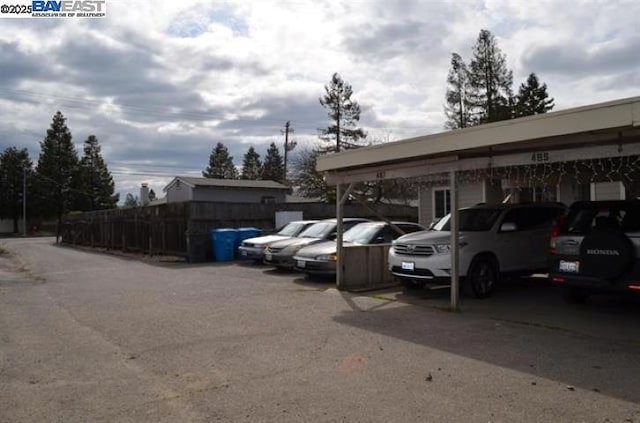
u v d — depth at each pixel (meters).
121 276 14.87
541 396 4.79
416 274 10.23
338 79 46.53
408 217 27.16
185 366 5.86
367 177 10.87
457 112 42.41
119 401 4.81
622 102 6.14
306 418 4.35
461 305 9.50
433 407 4.55
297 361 5.99
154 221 22.47
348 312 8.91
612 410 4.44
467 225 10.88
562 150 7.64
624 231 7.88
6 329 7.89
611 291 7.99
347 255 11.79
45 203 66.88
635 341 6.75
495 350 6.40
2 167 66.38
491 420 4.27
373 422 4.26
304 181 43.12
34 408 4.66
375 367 5.74
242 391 5.02
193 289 11.82
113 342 7.01
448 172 9.26
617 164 9.59
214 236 19.25
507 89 41.53
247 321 8.20
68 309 9.55
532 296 10.38
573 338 6.95
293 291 11.34
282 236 17.39
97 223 30.28
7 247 31.91
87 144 74.81
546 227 11.32
